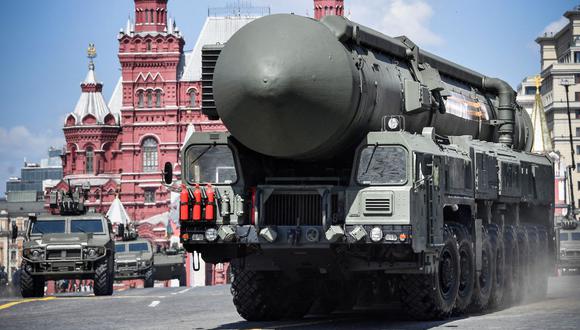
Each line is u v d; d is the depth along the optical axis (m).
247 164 17.28
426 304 17.53
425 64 20.61
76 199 34.44
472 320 17.78
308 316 20.25
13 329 17.66
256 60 16.14
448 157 18.55
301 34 16.30
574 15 182.75
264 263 17.86
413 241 16.44
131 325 18.08
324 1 129.12
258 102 16.11
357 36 17.30
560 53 194.88
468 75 24.25
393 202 16.48
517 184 24.09
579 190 170.88
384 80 17.98
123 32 129.12
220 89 16.55
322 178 16.94
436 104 20.30
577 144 172.62
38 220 33.62
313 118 16.20
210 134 17.36
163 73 128.50
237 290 18.66
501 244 21.83
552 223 27.88
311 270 18.02
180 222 17.17
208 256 17.67
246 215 17.05
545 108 179.62
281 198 16.86
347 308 21.31
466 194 19.67
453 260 18.48
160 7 129.62
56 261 32.44
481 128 24.30
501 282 21.70
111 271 33.16
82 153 129.75
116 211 121.00
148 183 127.56
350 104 16.42
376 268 17.19
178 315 20.52
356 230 16.50
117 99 137.00
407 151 16.62
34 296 33.16
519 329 15.73
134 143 128.12
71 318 20.11
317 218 16.75
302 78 16.00
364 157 16.77
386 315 19.62
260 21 16.64
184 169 17.36
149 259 51.91
